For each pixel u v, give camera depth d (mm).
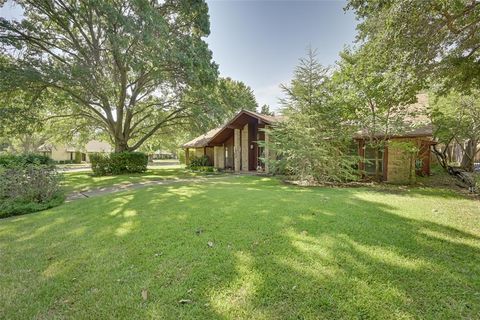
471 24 4992
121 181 11500
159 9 14812
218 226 3996
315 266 2650
